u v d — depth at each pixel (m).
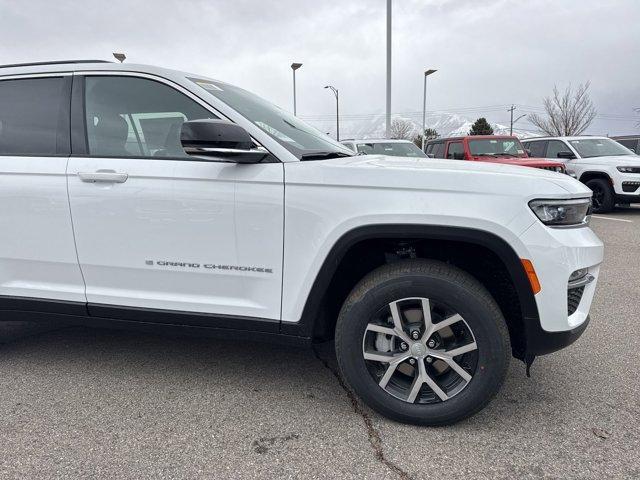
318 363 3.31
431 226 2.34
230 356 3.42
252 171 2.55
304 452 2.32
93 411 2.69
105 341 3.69
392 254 2.67
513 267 2.31
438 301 2.38
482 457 2.27
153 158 2.71
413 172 2.41
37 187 2.83
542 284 2.30
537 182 2.34
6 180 2.88
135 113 2.80
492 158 10.20
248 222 2.56
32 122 2.93
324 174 2.47
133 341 3.69
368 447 2.35
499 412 2.66
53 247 2.87
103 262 2.81
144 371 3.19
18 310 3.02
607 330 3.86
